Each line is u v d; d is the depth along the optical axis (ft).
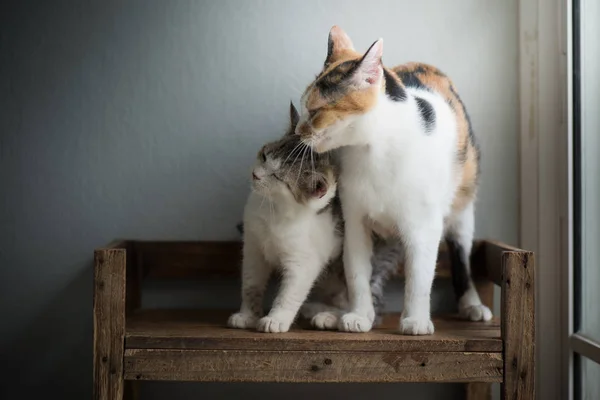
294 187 5.53
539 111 6.64
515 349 5.02
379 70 4.98
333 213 5.84
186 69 6.73
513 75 6.73
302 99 5.16
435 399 6.86
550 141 6.63
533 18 6.65
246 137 6.77
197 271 6.75
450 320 6.16
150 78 6.74
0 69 6.70
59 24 6.69
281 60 6.72
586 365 6.34
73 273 6.80
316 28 6.70
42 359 6.84
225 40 6.72
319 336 5.17
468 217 6.24
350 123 5.05
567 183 6.44
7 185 6.75
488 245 6.27
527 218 6.73
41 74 6.72
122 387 5.10
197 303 6.86
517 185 6.78
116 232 6.81
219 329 5.57
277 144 5.61
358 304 5.60
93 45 6.71
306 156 5.53
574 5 6.39
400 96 5.21
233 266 6.73
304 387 6.88
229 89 6.75
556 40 6.57
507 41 6.72
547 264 6.68
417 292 5.42
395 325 5.86
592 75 6.18
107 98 6.74
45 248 6.79
